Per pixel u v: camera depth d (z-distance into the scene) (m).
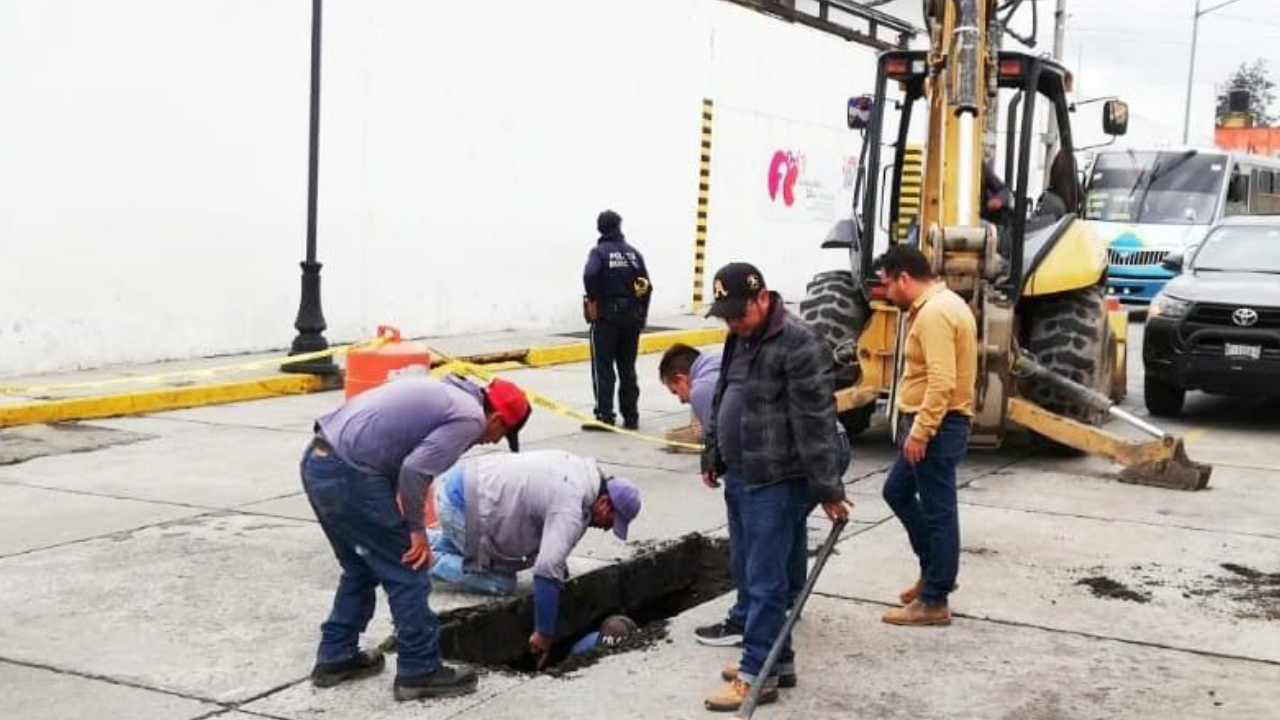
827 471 4.61
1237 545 7.29
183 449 9.43
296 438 9.96
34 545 6.71
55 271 12.30
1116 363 12.91
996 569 6.69
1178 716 4.74
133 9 12.80
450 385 4.68
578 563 6.51
